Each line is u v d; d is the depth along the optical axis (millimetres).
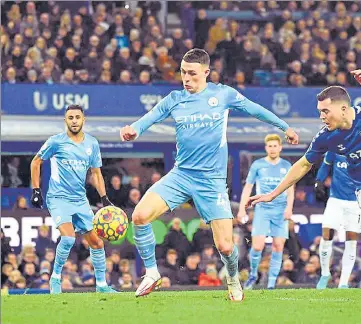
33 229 41531
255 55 50812
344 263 31766
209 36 51000
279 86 48719
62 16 48812
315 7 53688
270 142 34000
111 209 24922
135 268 41938
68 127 27031
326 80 51000
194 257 40906
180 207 41906
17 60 46812
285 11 52594
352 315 19672
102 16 49875
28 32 47844
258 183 34188
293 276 42531
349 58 52125
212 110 21062
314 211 44000
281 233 34406
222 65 50250
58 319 19109
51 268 40562
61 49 47781
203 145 21047
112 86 46625
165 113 21359
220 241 21188
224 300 21859
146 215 21062
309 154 20953
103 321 18797
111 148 46906
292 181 21156
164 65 49250
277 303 21406
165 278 40438
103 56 48031
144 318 19094
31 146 46188
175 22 52094
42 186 45094
